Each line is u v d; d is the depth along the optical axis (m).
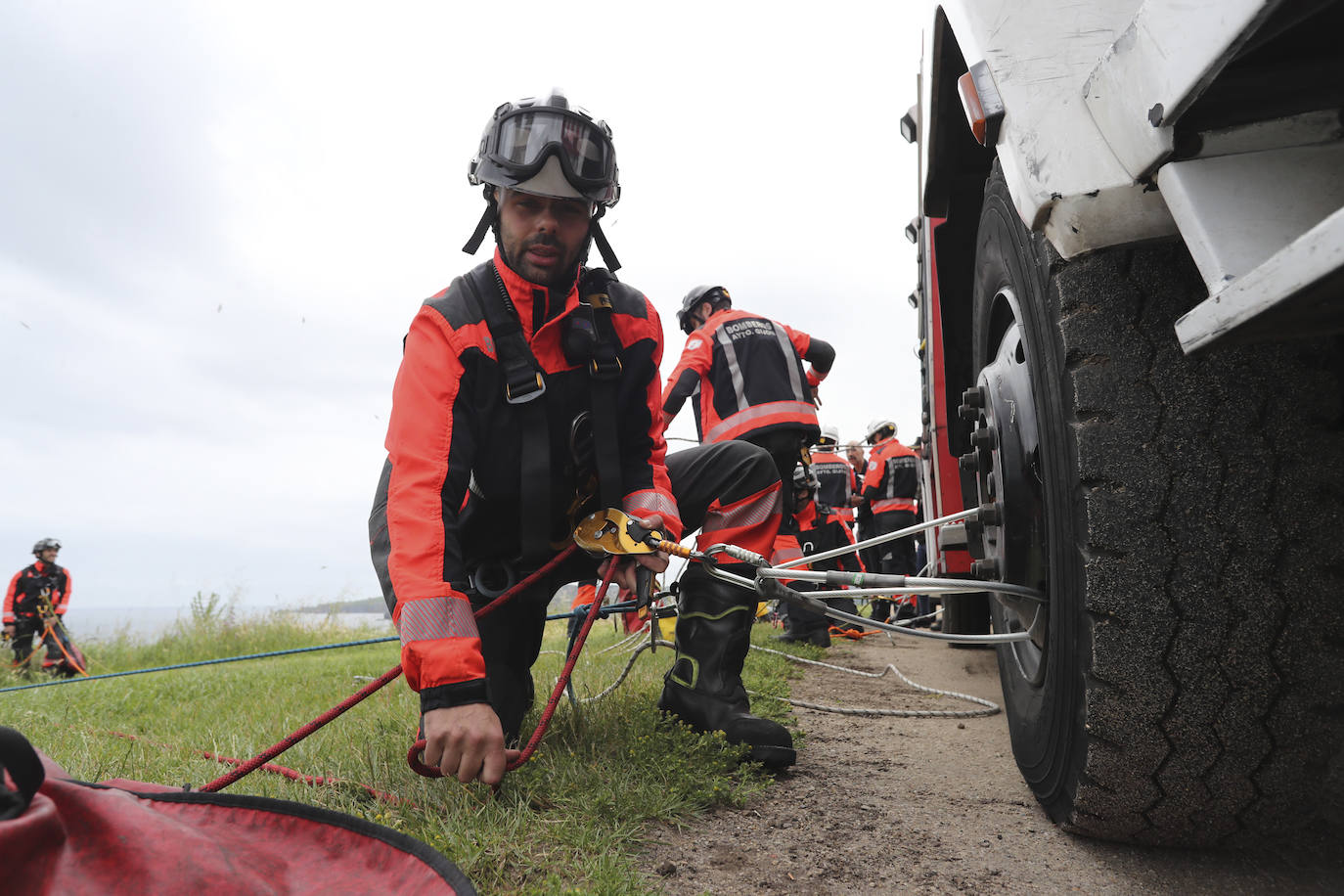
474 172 1.83
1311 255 0.72
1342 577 1.14
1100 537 1.19
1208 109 0.90
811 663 4.14
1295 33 0.85
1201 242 0.89
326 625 10.15
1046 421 1.34
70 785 0.93
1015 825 1.59
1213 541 1.16
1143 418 1.19
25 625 9.38
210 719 3.09
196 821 1.09
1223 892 1.27
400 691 3.29
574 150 1.69
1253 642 1.15
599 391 1.84
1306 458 1.14
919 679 3.86
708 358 4.11
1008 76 1.15
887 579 1.62
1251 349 1.17
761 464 2.17
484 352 1.69
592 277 1.89
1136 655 1.19
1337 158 0.90
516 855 1.37
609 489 1.83
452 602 1.47
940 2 1.46
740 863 1.42
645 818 1.60
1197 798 1.25
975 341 1.96
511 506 1.85
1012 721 1.71
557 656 4.23
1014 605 1.58
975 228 2.10
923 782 1.93
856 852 1.47
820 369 4.46
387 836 1.04
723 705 2.05
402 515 1.53
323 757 2.00
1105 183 1.04
